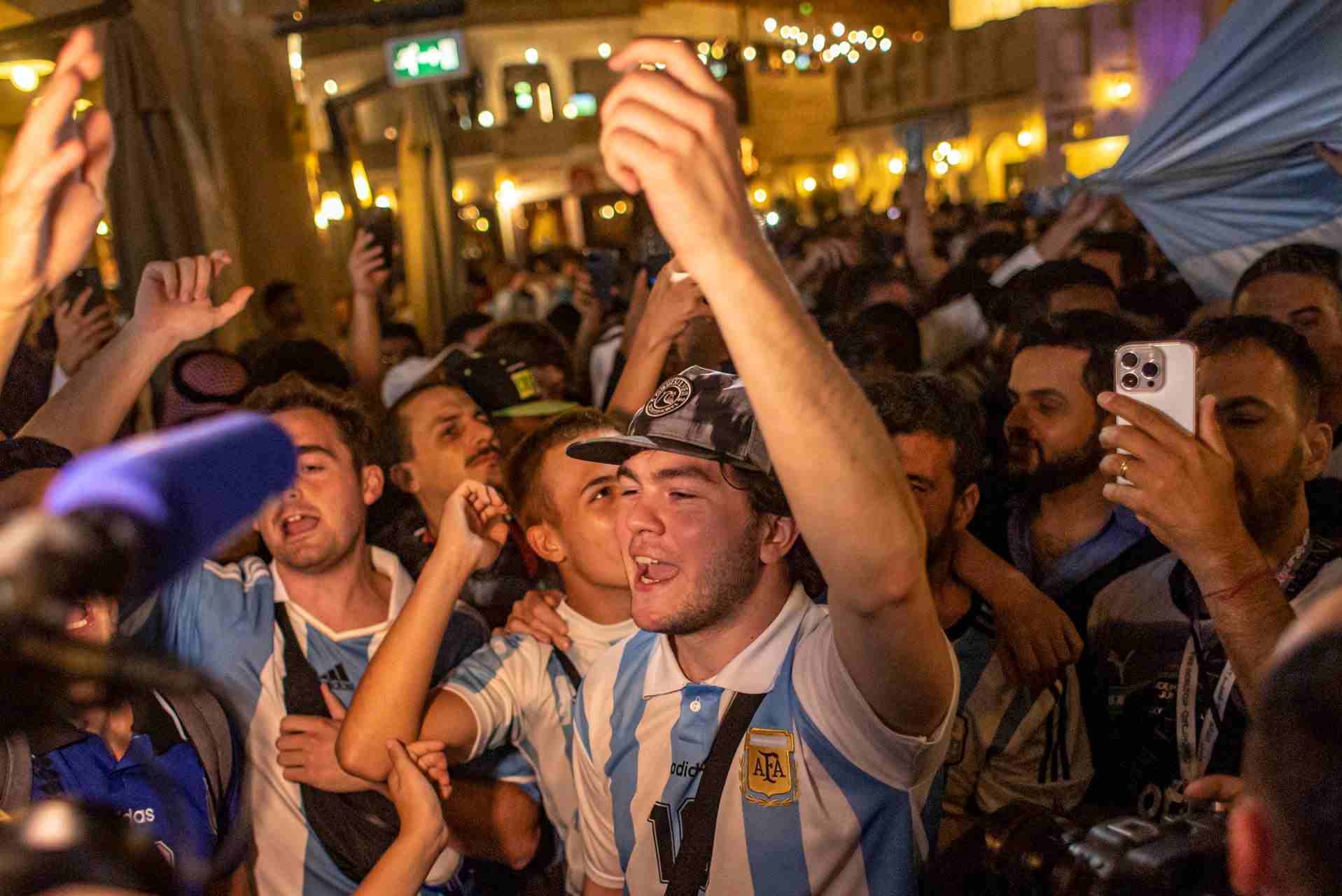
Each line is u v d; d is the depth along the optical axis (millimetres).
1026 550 2766
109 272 8477
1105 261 5715
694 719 1718
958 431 2314
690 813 1688
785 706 1654
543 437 2449
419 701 1997
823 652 1622
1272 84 3629
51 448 1802
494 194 31094
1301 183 3705
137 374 2150
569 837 2279
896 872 1596
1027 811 1347
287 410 2332
